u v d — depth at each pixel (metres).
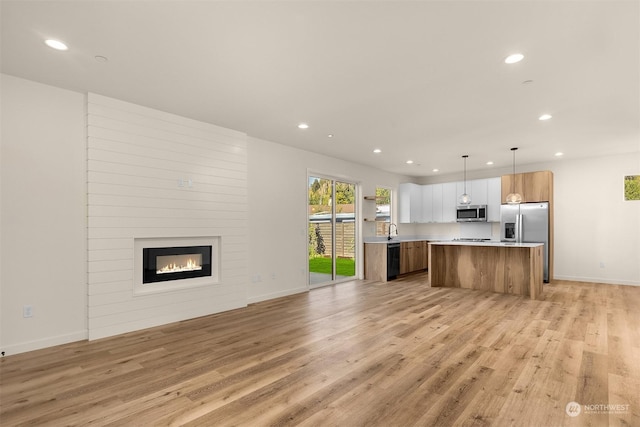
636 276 6.36
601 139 5.31
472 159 6.95
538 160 7.06
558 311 4.53
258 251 5.29
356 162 7.28
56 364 2.87
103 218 3.61
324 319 4.22
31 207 3.23
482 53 2.68
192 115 4.24
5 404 2.24
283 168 5.72
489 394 2.32
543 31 2.37
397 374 2.64
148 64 2.88
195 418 2.06
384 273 7.15
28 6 2.08
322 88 3.37
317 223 6.63
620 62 2.80
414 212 8.74
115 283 3.69
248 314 4.50
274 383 2.51
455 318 4.22
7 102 3.11
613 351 3.08
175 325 4.01
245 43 2.54
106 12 2.15
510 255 5.81
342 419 2.04
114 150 3.70
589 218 6.81
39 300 3.25
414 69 2.96
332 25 2.30
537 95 3.52
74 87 3.39
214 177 4.62
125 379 2.59
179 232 4.25
